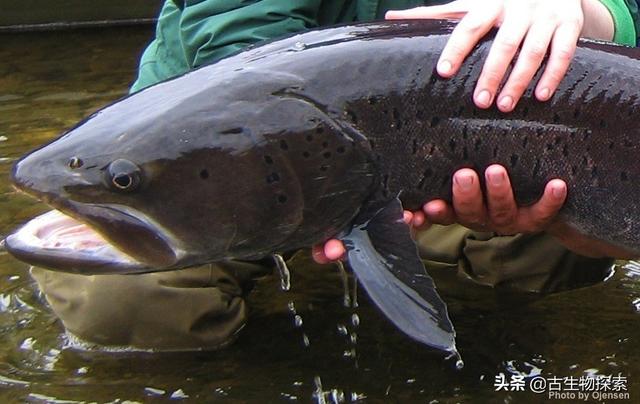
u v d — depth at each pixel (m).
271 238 1.15
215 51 1.31
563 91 1.17
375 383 1.29
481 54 1.16
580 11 1.18
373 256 1.15
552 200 1.18
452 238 1.50
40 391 1.27
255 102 1.13
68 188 1.09
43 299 1.45
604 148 1.18
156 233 1.11
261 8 1.31
